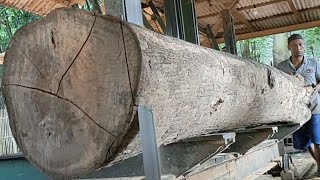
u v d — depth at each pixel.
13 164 3.44
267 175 6.18
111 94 1.58
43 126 1.71
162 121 1.74
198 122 2.12
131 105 1.54
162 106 1.70
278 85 3.53
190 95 1.91
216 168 3.22
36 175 3.38
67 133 1.66
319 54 19.58
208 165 3.05
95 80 1.61
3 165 3.46
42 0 6.38
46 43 1.69
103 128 1.60
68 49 1.65
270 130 3.17
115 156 1.64
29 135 1.73
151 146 1.57
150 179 1.58
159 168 1.57
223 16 7.38
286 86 3.82
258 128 3.23
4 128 7.17
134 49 1.54
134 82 1.54
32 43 1.71
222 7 7.52
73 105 1.65
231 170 3.56
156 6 7.05
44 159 1.71
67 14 1.65
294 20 8.96
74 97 1.64
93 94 1.61
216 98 2.23
